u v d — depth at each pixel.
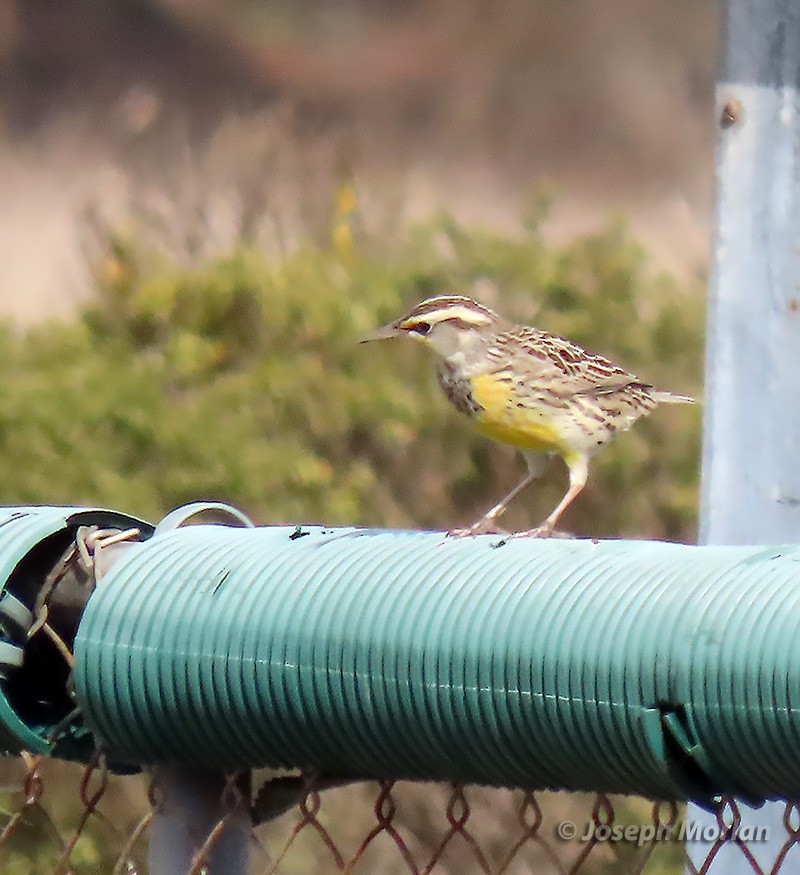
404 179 25.88
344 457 15.65
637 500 15.51
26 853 12.35
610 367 10.30
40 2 42.72
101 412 15.38
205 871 7.46
